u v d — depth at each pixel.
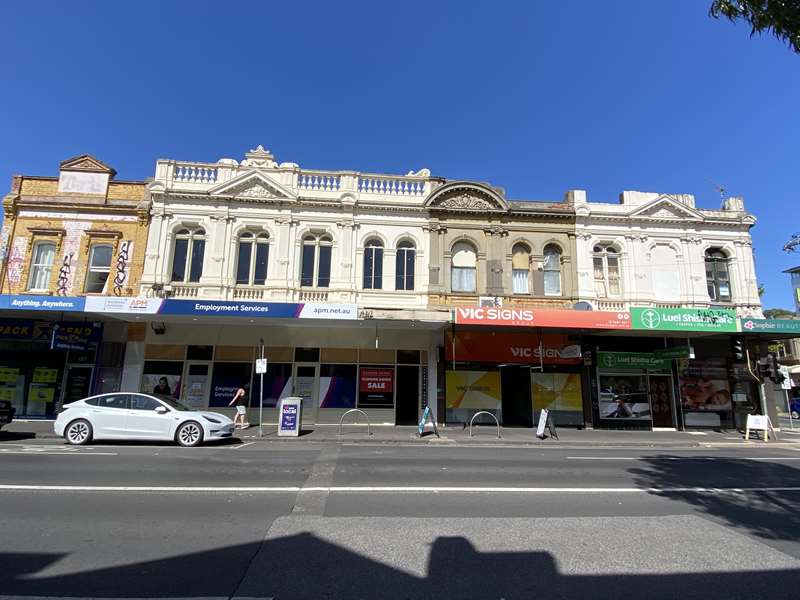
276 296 18.95
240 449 12.09
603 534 5.56
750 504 7.17
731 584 4.29
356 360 19.36
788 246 8.48
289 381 19.02
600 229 20.80
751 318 18.11
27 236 18.80
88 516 5.97
